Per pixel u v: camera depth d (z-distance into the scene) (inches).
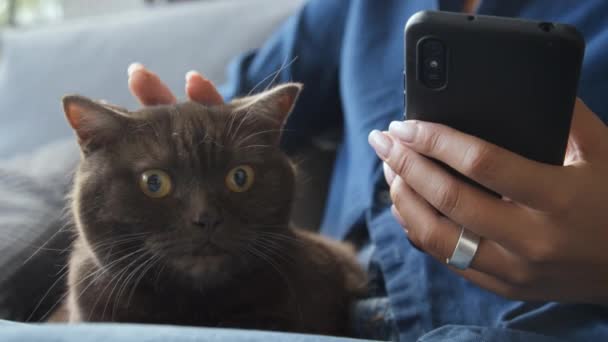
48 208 23.2
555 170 15.3
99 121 18.6
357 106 24.2
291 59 27.2
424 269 20.0
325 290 20.5
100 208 18.3
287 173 20.0
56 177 24.5
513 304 19.0
